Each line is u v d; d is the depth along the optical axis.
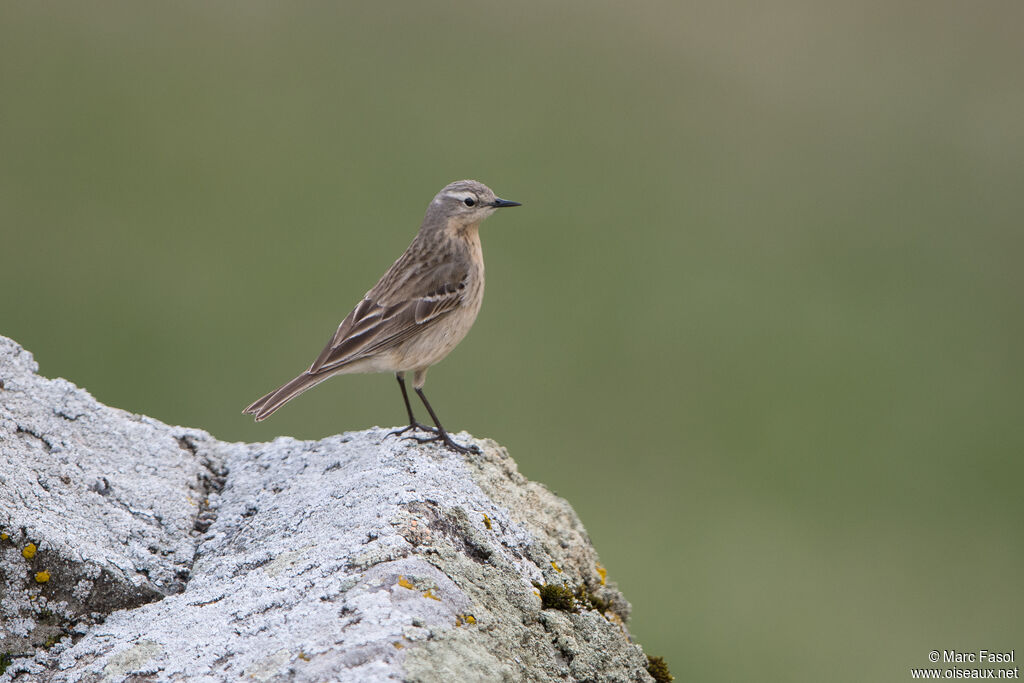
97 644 5.79
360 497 6.66
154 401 15.25
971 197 21.80
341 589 5.72
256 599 5.81
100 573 6.14
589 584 7.37
